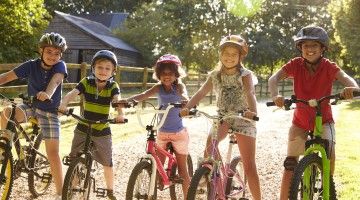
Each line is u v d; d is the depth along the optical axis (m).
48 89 4.80
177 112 4.98
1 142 4.47
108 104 4.89
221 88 4.64
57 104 5.04
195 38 47.56
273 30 50.59
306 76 4.51
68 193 4.34
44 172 5.53
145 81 17.25
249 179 4.57
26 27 23.42
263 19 53.03
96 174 6.90
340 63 47.41
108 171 4.95
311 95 4.50
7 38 23.45
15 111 4.61
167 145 5.04
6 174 4.50
